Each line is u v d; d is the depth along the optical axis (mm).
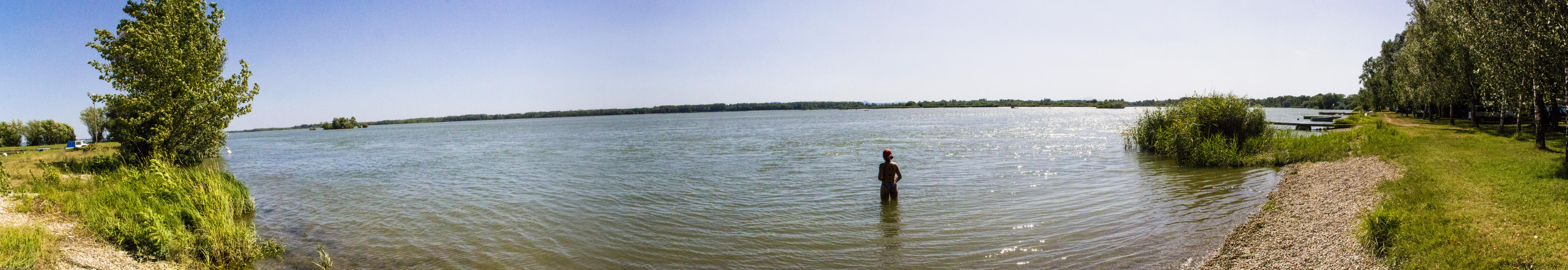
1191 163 22234
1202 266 9242
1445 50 33812
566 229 13234
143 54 24938
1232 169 20562
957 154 30172
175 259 10344
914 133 54469
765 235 12117
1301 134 30844
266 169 33500
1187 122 24906
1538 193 10172
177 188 14016
